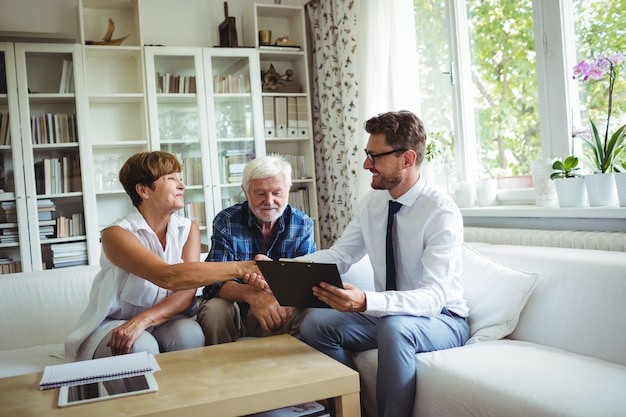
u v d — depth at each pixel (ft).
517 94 9.51
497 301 6.60
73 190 12.80
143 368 5.01
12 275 8.08
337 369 4.94
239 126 14.12
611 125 7.89
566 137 8.49
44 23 13.32
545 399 4.47
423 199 6.64
